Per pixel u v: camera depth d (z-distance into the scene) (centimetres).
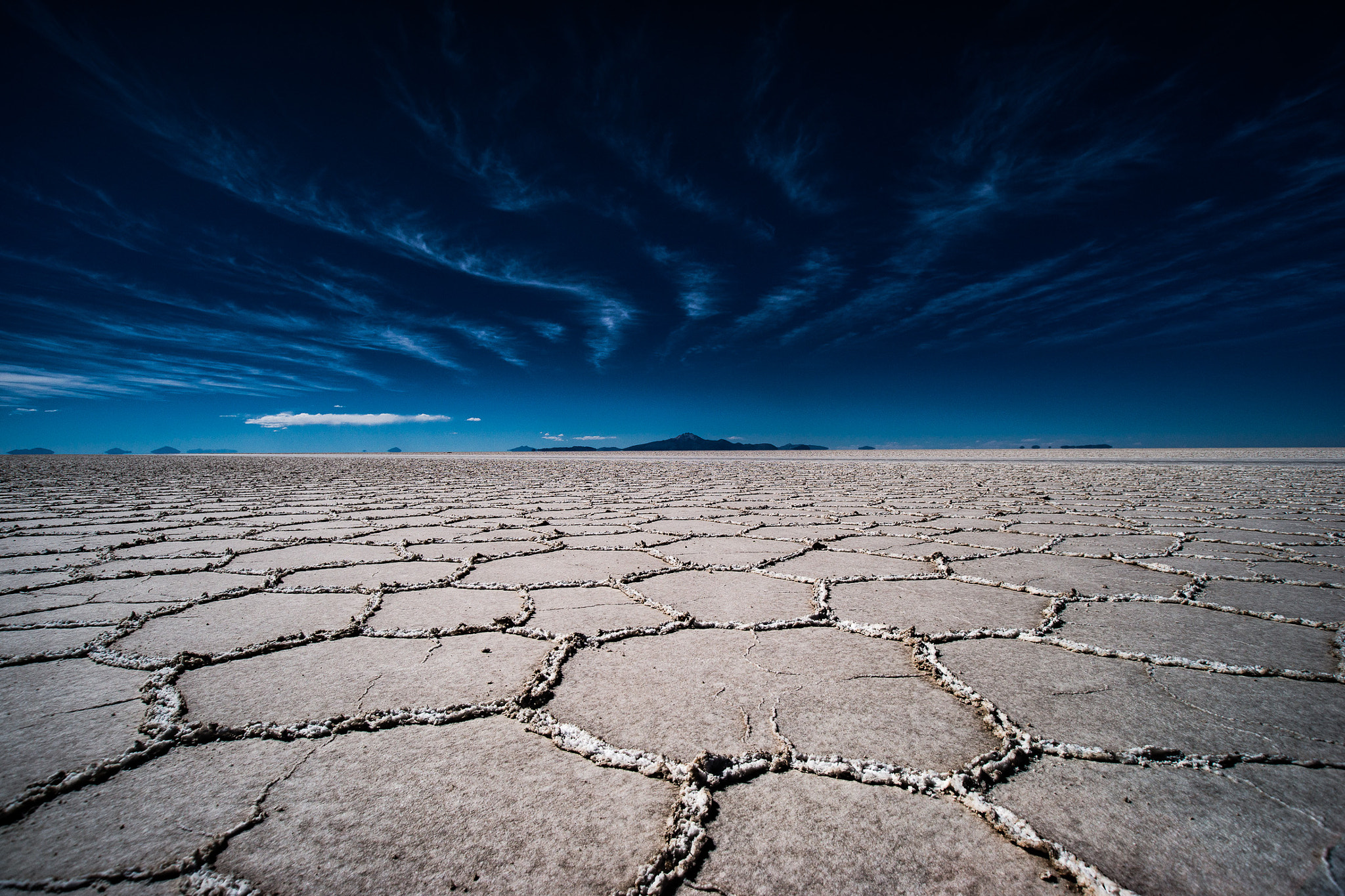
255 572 343
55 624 245
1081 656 205
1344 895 96
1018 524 540
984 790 125
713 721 157
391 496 842
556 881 101
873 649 212
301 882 101
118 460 2409
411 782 129
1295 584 311
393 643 220
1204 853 106
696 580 323
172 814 118
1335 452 2722
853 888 99
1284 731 151
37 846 108
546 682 182
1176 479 1112
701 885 100
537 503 743
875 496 823
